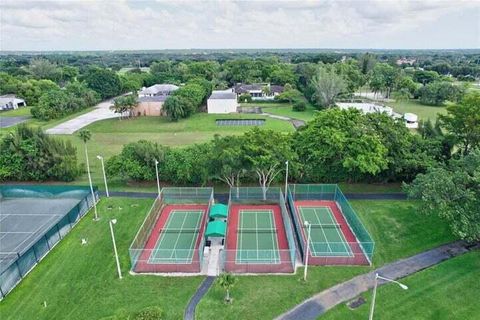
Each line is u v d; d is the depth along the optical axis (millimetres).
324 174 49531
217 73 177750
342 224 40094
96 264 32625
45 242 34188
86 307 27219
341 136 45688
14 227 40062
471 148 48625
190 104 101438
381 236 36594
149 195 47812
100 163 61438
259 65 181000
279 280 30203
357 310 26625
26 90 128750
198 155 49594
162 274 31312
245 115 105438
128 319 24094
